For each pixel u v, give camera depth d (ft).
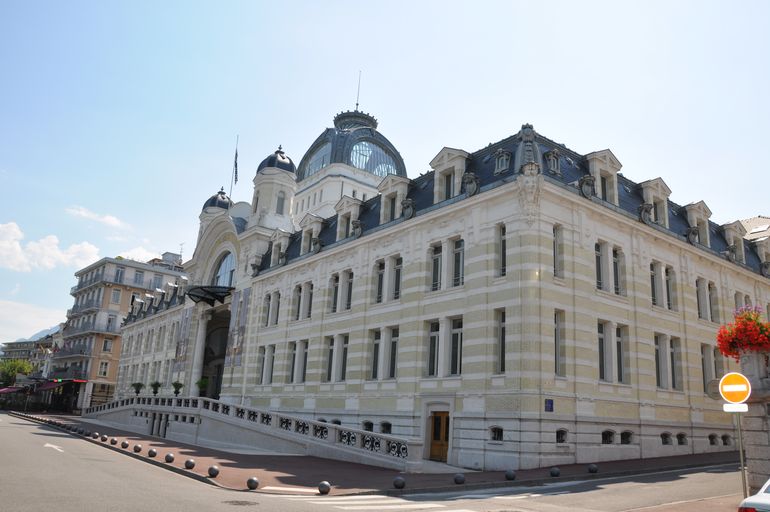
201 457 75.20
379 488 53.42
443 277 90.48
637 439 85.66
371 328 103.24
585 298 83.15
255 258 147.64
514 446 72.43
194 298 167.43
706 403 100.48
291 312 128.98
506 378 76.18
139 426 143.33
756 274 120.06
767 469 43.09
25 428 123.34
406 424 89.97
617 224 91.97
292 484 54.80
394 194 107.34
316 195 189.78
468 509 42.47
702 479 63.41
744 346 44.93
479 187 87.81
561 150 91.50
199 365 170.60
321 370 113.80
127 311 273.75
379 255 105.60
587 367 80.69
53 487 43.16
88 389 256.11
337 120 216.74
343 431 81.05
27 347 510.58
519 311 76.74
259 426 96.37
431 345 92.17
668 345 96.63
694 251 105.60
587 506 45.06
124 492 42.80
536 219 79.36
